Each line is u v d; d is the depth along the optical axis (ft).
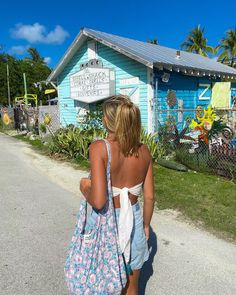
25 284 10.56
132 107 6.98
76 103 47.70
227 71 44.62
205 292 9.99
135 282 7.66
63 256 12.31
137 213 7.41
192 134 30.45
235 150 23.30
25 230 14.83
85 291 7.17
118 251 7.06
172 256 12.12
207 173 24.63
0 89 143.54
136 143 7.11
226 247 12.75
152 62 32.50
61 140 33.58
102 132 31.83
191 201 17.85
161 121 36.55
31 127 59.82
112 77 39.24
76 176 25.61
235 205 17.24
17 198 19.88
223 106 41.24
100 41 38.83
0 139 53.67
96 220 7.19
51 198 19.79
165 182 21.90
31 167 29.53
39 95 143.95
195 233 14.05
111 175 6.98
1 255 12.45
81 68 44.32
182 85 39.68
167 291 10.07
